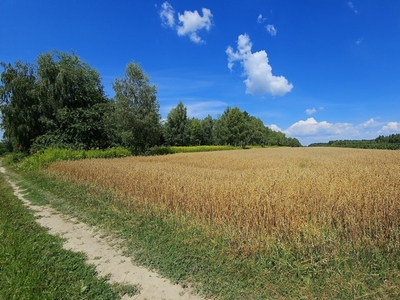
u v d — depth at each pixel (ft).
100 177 31.78
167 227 17.01
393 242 12.41
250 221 15.35
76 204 24.95
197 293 10.44
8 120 88.69
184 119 182.09
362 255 11.69
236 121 201.05
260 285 10.53
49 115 92.68
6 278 10.98
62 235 17.37
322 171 31.89
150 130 100.73
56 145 82.12
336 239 13.12
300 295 9.74
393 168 32.04
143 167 38.17
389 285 9.83
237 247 13.38
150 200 21.84
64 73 90.38
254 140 248.93
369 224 13.80
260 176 26.89
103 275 11.98
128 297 10.30
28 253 13.62
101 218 20.34
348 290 9.70
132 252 14.38
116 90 98.53
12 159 84.94
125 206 22.27
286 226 14.16
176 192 20.89
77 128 87.56
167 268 12.32
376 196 16.76
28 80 92.22
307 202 17.03
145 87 100.42
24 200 28.81
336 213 15.58
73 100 95.20
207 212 18.12
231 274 11.39
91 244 15.78
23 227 18.52
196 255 13.10
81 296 10.25
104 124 96.37
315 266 11.38
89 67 103.50
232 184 21.20
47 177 41.11
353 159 58.44
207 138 223.10
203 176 28.94
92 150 82.69
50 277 11.41
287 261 11.78
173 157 76.89
